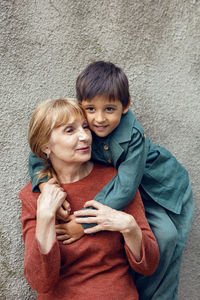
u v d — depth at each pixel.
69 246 1.10
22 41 1.26
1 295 1.36
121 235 1.13
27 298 1.39
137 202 1.16
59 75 1.31
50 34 1.28
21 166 1.31
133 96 1.38
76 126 1.06
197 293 1.61
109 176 1.17
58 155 1.08
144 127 1.41
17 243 1.35
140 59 1.37
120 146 1.13
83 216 1.10
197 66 1.42
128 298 1.08
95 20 1.31
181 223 1.32
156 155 1.29
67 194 1.14
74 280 1.08
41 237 1.03
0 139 1.28
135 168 1.11
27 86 1.29
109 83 1.04
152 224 1.25
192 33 1.40
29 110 1.30
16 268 1.36
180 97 1.43
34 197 1.15
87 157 1.08
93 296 1.05
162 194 1.28
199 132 1.47
